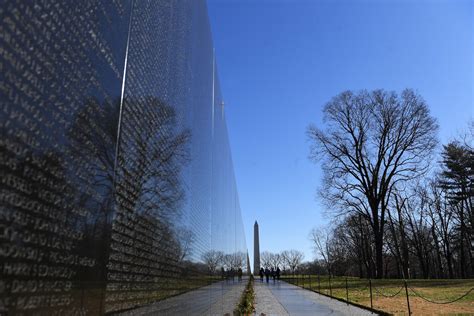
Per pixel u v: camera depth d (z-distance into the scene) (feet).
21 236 6.14
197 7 23.35
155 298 12.94
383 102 142.31
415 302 65.62
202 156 24.85
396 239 200.03
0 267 5.65
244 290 94.48
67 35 7.63
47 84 6.97
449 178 180.45
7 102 5.98
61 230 7.22
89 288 8.13
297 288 128.98
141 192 11.74
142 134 11.92
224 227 43.80
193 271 20.34
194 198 21.09
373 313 57.52
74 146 7.77
